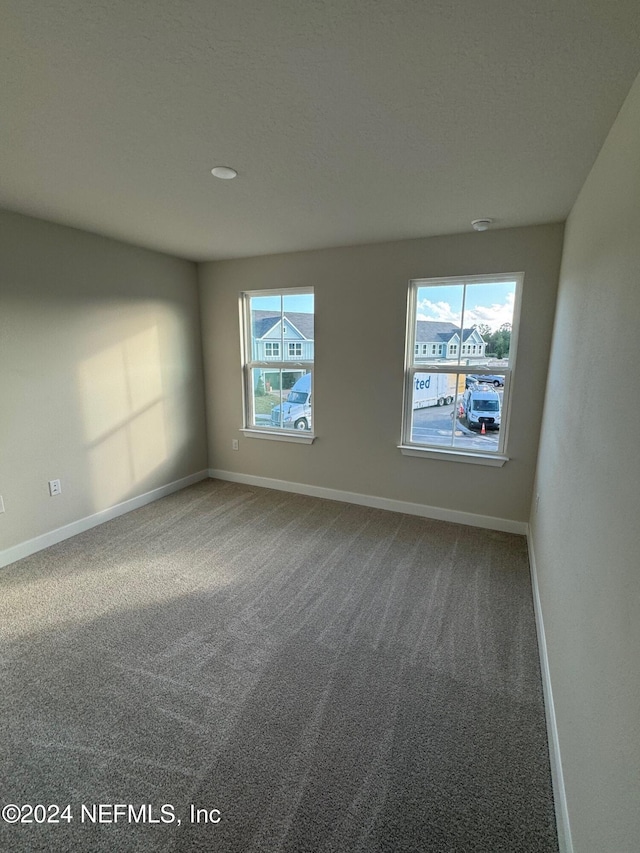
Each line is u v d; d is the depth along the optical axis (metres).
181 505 3.69
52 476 2.90
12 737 1.47
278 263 3.65
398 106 1.38
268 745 1.45
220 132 1.56
